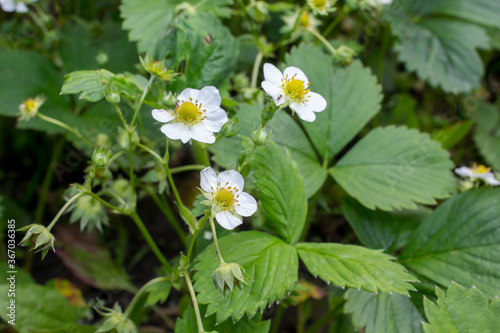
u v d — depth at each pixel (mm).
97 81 202
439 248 224
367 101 255
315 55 259
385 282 187
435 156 247
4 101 270
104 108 272
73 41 291
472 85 307
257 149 205
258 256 191
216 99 187
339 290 228
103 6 340
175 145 265
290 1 312
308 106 192
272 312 280
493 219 221
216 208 177
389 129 251
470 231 222
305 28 265
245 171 203
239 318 179
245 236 198
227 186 178
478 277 214
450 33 315
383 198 234
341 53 258
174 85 222
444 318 190
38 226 177
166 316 281
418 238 229
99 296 286
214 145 231
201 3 250
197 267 190
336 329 244
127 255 301
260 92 253
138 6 253
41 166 319
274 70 192
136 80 209
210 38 227
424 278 221
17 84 276
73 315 236
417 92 381
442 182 241
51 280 276
